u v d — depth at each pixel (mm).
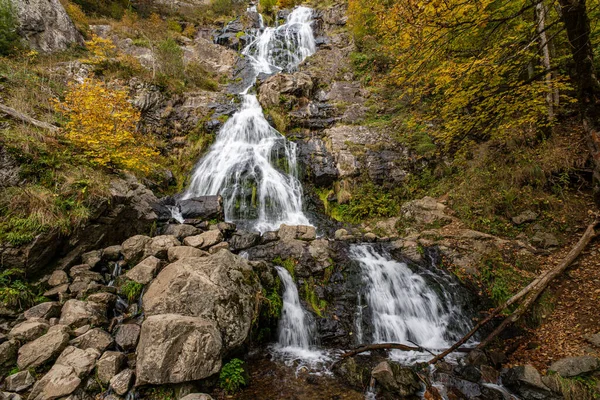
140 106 11797
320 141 12211
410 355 5336
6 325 4039
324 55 18109
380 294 6523
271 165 11430
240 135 12578
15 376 3416
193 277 4605
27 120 6348
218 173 10898
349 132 12156
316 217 10195
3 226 4609
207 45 19641
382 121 12695
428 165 10875
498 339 5504
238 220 9523
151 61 14727
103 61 12430
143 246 5992
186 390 3732
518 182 8172
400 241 7992
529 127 8828
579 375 4094
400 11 5090
